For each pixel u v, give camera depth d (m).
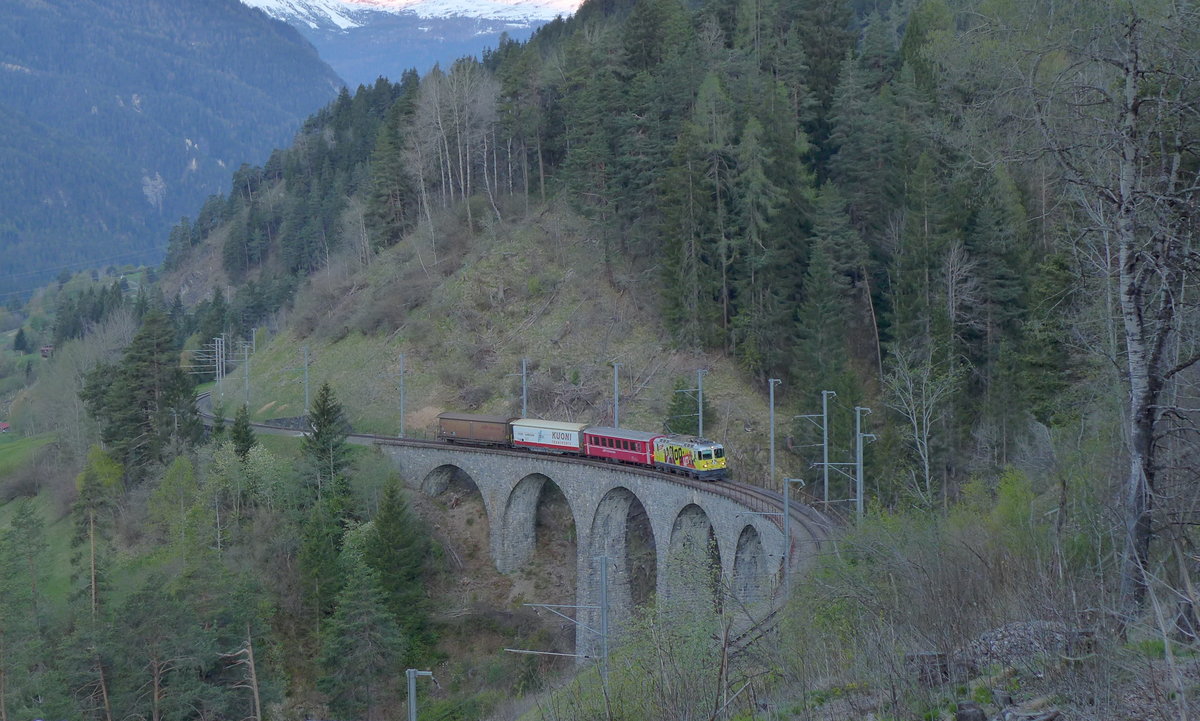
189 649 45.62
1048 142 20.09
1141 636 15.31
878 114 81.50
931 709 14.66
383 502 63.38
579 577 64.88
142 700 44.38
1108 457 27.55
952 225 70.75
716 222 82.25
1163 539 18.30
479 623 64.38
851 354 79.12
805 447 67.81
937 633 16.69
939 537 25.47
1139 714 12.57
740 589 49.78
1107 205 21.17
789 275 81.00
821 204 78.31
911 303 70.25
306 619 60.19
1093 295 30.86
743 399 78.56
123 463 78.50
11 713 43.91
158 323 80.88
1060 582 15.85
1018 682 14.71
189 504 68.31
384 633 53.22
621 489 63.50
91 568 57.28
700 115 83.12
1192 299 24.05
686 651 20.62
